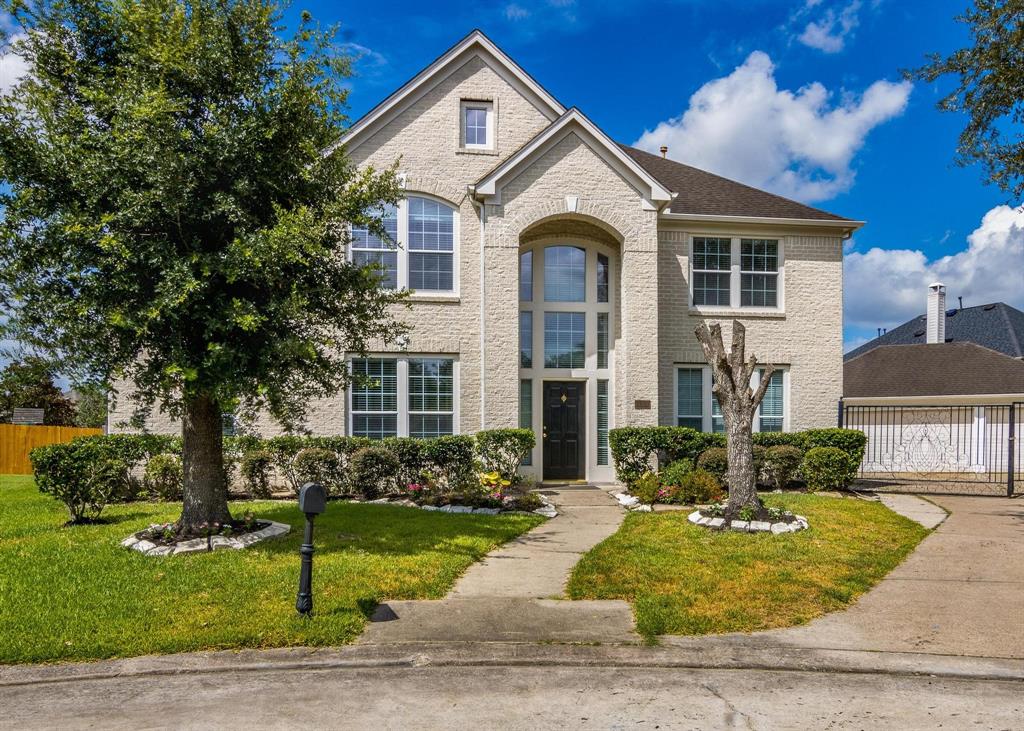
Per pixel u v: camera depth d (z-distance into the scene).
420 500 11.77
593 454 15.30
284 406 8.37
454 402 14.74
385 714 4.38
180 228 7.36
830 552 8.25
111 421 13.69
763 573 7.33
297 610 5.91
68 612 5.86
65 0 7.58
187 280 6.95
